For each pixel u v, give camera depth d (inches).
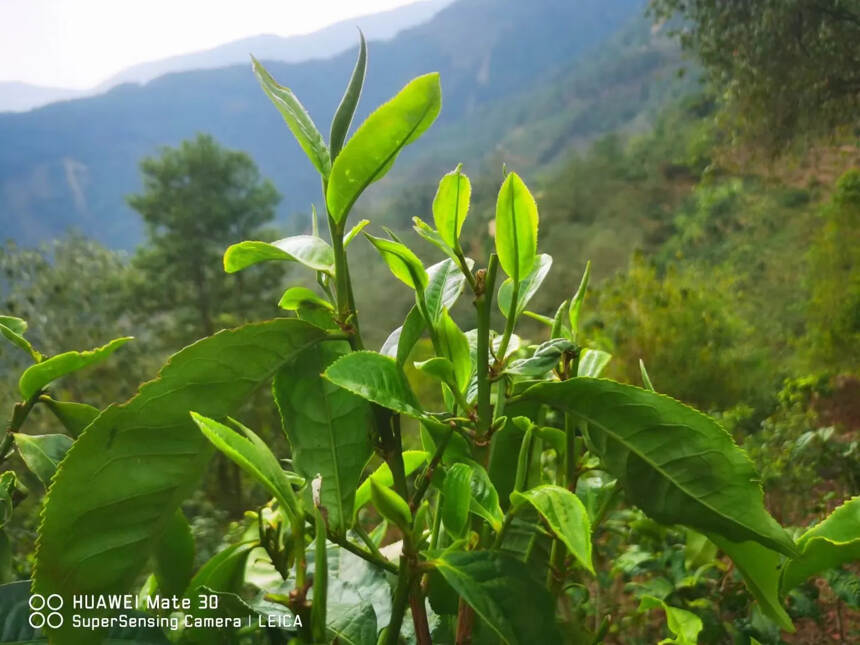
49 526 23.2
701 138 688.4
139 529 24.6
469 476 25.6
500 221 27.8
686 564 79.4
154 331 978.1
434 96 25.5
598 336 291.3
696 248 981.2
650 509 28.0
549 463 69.4
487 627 27.9
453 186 27.1
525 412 35.9
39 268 593.3
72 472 23.7
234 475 247.9
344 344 29.9
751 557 29.6
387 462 29.3
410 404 26.5
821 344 376.8
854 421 298.0
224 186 1203.2
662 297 317.7
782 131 495.8
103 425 24.2
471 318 535.8
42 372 30.6
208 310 1011.9
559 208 1579.7
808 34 457.4
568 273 846.5
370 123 25.8
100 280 675.4
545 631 23.3
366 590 33.1
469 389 31.5
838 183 487.5
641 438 27.6
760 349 350.3
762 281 578.2
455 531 26.0
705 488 27.1
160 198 1157.7
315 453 28.3
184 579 30.0
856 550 30.1
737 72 490.6
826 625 116.9
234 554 29.9
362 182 27.3
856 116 480.4
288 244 30.4
